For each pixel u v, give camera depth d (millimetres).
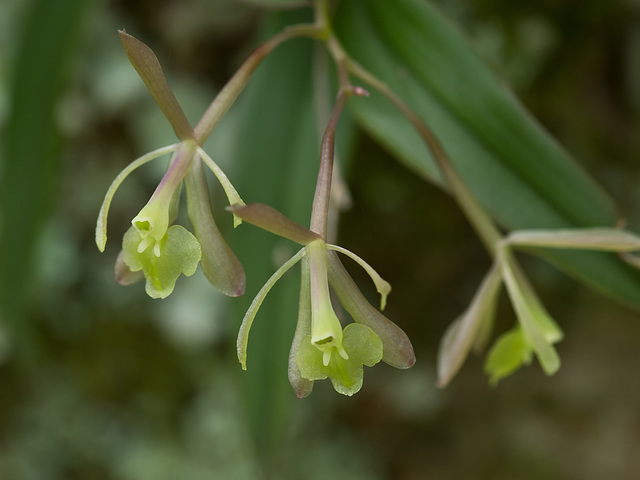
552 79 269
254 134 172
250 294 168
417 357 314
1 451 298
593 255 145
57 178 195
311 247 112
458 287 304
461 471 312
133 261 115
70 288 293
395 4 153
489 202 146
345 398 318
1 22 262
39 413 302
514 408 316
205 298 294
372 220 292
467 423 318
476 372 321
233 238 170
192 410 306
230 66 284
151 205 114
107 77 275
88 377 301
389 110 153
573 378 310
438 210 292
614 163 282
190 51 282
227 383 302
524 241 136
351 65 138
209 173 252
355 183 286
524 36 259
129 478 298
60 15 180
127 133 281
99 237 112
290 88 173
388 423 319
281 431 168
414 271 301
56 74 185
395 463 317
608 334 308
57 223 284
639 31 264
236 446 294
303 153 170
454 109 149
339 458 309
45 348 295
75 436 301
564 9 258
